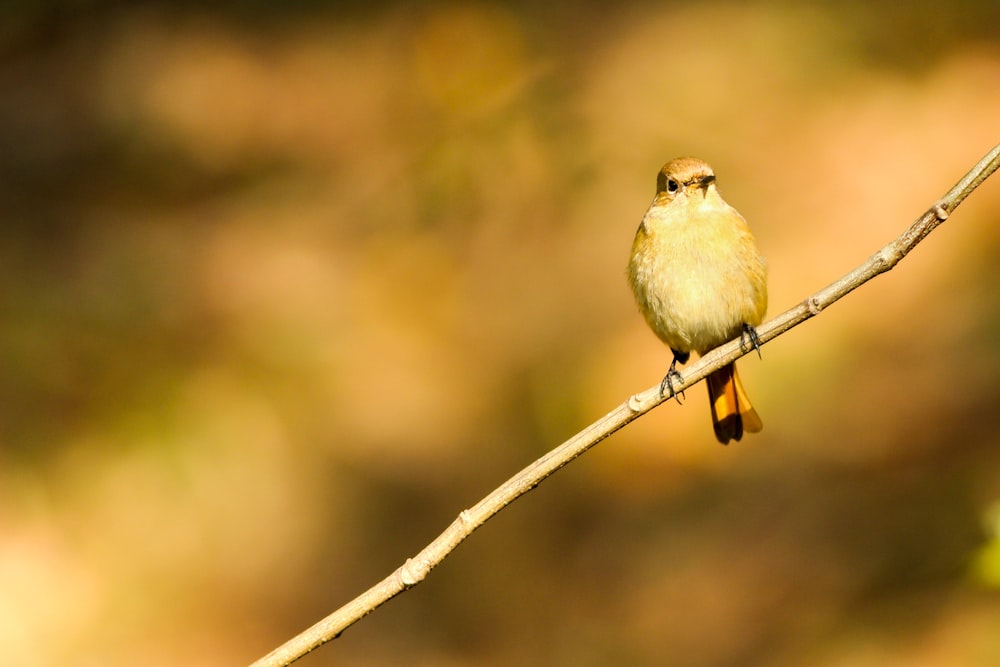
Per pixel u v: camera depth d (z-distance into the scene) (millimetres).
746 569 10727
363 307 13734
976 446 10688
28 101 16719
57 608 10438
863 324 11844
